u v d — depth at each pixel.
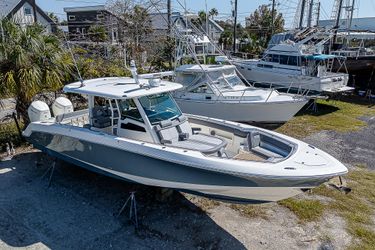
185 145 4.70
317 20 17.98
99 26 19.70
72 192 5.38
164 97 5.27
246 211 4.93
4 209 4.83
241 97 8.73
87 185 5.62
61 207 4.93
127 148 4.50
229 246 4.14
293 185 3.96
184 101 9.02
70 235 4.28
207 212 4.89
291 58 12.82
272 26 24.06
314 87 11.85
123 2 17.02
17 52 6.27
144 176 4.65
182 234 4.36
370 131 9.22
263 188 4.09
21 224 4.48
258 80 13.88
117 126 5.06
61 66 7.07
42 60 6.71
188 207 5.01
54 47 7.07
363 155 7.36
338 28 16.72
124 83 5.43
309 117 10.76
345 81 12.63
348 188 5.44
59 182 5.71
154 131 4.72
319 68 12.33
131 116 4.91
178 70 9.24
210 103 8.74
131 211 4.59
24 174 5.98
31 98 7.07
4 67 6.50
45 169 6.20
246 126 5.45
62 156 5.73
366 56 14.14
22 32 6.55
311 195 5.45
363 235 4.39
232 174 3.98
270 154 4.74
